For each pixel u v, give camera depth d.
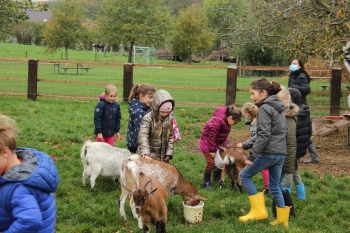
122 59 58.50
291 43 11.43
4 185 2.52
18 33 76.44
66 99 15.24
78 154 8.48
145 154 5.63
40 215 2.55
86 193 6.46
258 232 5.21
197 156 8.77
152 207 4.57
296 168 6.23
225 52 63.22
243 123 12.28
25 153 2.72
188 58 63.44
